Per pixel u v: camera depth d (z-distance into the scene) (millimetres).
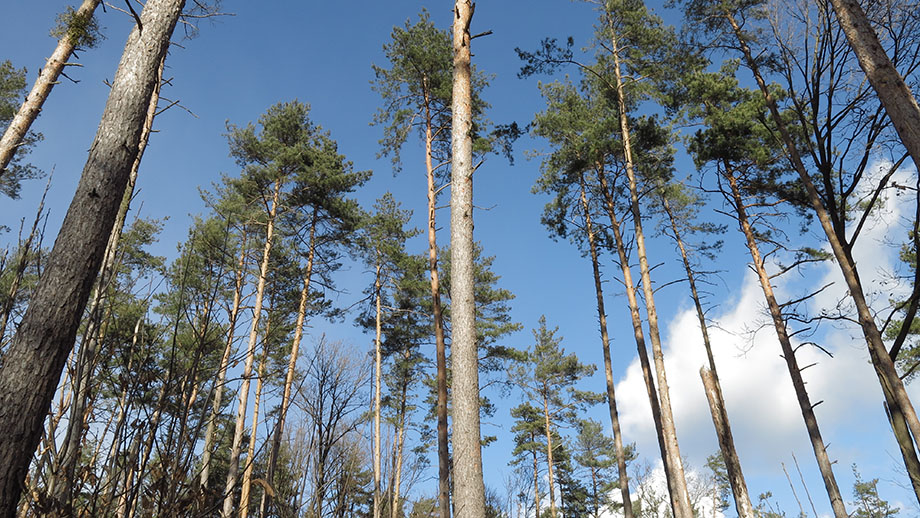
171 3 5078
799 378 12242
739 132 14602
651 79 15156
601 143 15164
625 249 16344
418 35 15602
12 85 14227
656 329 13109
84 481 2709
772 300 13422
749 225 14820
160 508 2777
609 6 15430
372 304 21328
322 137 19078
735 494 12062
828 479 11133
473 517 5496
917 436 6172
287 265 14773
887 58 5742
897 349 6715
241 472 3508
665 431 12414
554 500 27125
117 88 4508
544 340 29188
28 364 3316
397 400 22953
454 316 6570
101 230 3955
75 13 9008
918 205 6758
